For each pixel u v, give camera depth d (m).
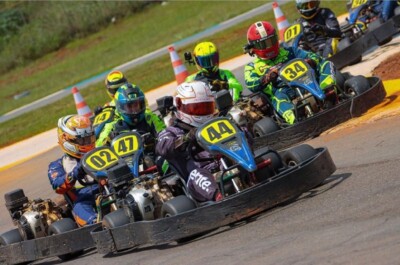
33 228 20.09
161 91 45.72
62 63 82.50
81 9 92.56
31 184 32.12
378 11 35.31
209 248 15.52
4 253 20.30
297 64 24.70
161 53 63.44
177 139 17.66
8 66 89.69
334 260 12.55
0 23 96.69
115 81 27.50
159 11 87.75
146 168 21.09
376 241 12.80
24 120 54.75
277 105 25.17
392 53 33.72
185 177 18.09
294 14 56.44
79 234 18.95
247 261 13.91
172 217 16.41
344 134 22.86
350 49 32.88
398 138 20.27
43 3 99.56
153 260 16.09
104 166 18.97
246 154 16.62
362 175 17.58
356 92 24.75
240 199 16.16
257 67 25.89
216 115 18.81
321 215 15.27
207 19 73.12
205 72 26.81
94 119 26.28
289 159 17.97
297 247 13.79
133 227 17.03
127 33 83.12
